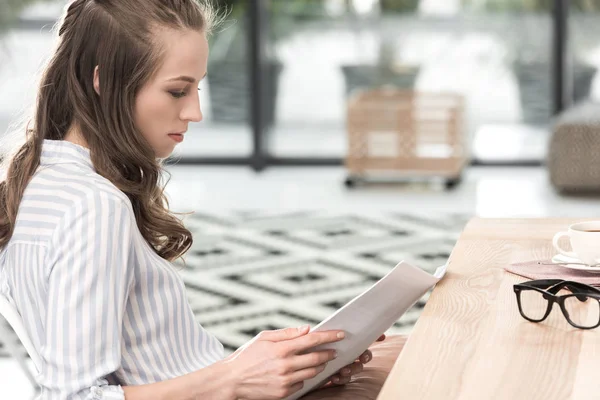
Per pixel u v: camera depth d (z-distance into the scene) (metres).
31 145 1.67
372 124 7.02
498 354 1.49
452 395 1.34
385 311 1.71
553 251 2.11
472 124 7.55
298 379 1.63
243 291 4.62
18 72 7.55
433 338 1.56
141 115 1.65
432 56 7.52
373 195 6.79
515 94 7.48
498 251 2.12
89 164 1.65
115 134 1.64
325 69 7.67
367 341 1.78
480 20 7.44
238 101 7.75
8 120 7.56
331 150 7.78
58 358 1.51
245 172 7.63
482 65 7.48
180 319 1.74
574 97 7.44
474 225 2.39
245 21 7.60
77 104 1.64
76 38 1.65
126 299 1.61
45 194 1.60
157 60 1.62
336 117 7.72
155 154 1.71
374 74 7.61
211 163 7.81
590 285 1.65
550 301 1.62
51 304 1.51
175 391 1.59
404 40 7.54
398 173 7.02
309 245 5.45
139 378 1.68
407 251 5.24
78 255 1.51
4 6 7.49
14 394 3.51
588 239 1.92
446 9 7.46
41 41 7.54
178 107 1.67
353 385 1.96
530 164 7.49
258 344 1.62
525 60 7.42
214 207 6.50
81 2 1.68
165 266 1.72
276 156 7.82
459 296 1.79
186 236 1.86
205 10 1.71
